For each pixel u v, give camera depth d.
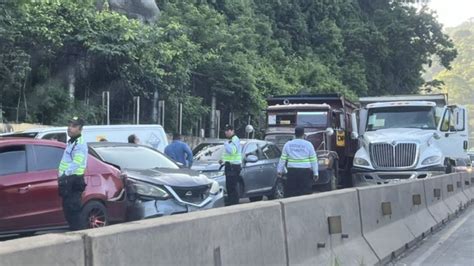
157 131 14.53
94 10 19.98
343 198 7.62
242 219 5.11
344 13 48.84
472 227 12.64
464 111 18.95
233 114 26.45
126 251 3.66
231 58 25.88
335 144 19.36
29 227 7.93
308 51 41.41
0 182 7.68
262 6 40.19
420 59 50.38
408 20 49.41
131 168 9.84
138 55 19.83
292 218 6.09
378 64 47.88
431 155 16.30
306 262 6.19
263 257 5.37
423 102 18.14
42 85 18.11
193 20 25.77
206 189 9.62
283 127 18.91
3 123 15.39
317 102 20.03
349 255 7.25
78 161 7.36
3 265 2.87
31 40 17.52
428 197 12.89
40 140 8.39
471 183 20.66
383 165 16.36
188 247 4.28
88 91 19.98
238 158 11.98
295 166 10.50
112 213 8.81
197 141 22.33
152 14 24.95
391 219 9.66
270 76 30.03
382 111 18.39
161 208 8.84
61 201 8.27
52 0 17.95
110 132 13.45
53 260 3.15
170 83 21.91
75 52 19.03
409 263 8.34
